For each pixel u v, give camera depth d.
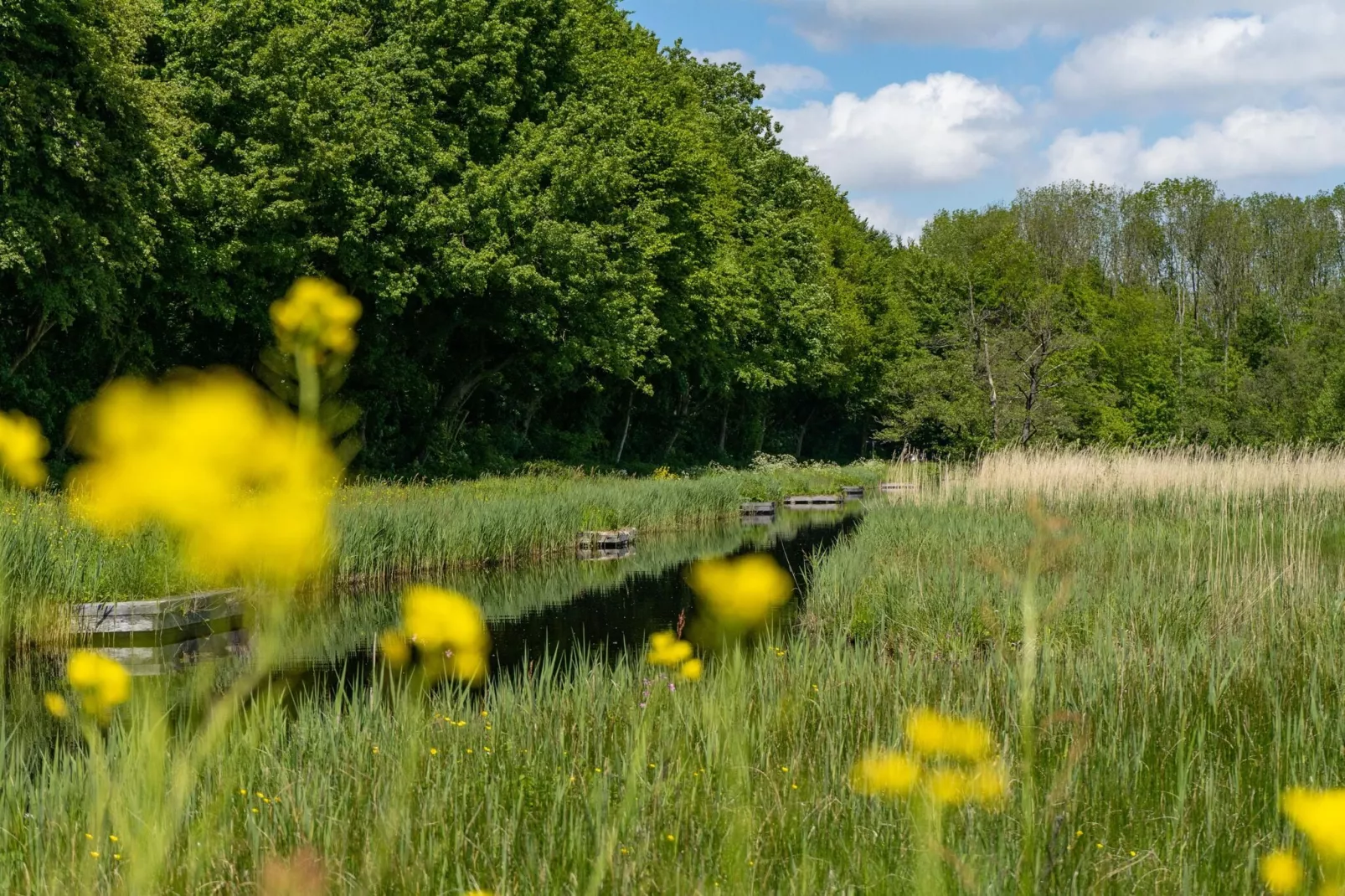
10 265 15.65
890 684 7.04
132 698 3.51
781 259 44.97
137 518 1.01
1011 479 19.83
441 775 4.96
